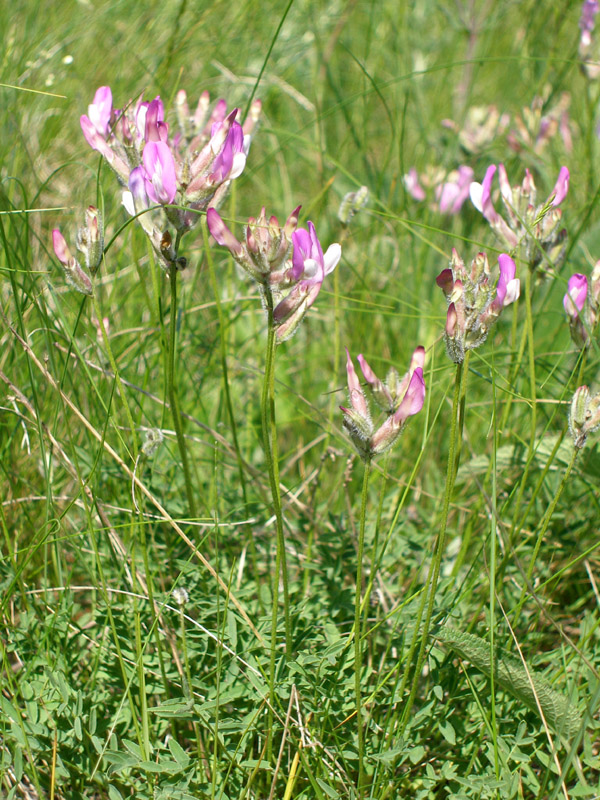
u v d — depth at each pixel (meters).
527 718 0.71
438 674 0.70
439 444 0.83
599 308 0.70
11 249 0.78
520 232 0.74
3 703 0.69
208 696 0.70
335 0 1.22
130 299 0.85
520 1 1.12
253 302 0.85
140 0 1.04
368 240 0.90
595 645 0.73
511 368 0.78
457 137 0.94
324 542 0.77
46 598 0.73
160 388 0.81
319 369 0.88
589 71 0.91
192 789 0.68
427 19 1.27
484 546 0.73
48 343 0.74
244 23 1.09
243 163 0.68
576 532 0.78
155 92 0.89
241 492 0.80
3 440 0.77
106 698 0.71
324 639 0.72
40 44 0.94
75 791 0.69
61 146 0.93
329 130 1.11
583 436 0.68
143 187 0.68
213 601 0.73
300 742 0.68
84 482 0.72
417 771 0.71
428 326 0.88
